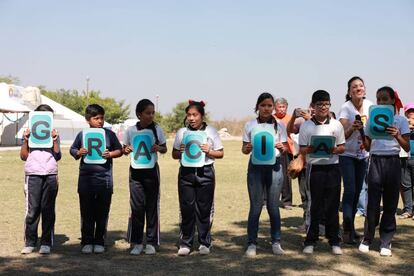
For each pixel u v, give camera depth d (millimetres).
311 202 6367
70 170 17391
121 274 5355
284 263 5863
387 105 6199
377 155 6312
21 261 5855
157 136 6406
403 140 6129
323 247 6715
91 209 6316
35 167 6156
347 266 5742
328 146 6238
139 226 6324
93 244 6379
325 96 6281
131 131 6398
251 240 6324
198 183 6254
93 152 6254
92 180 6238
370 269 5625
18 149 30594
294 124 9227
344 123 6844
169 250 6516
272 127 6262
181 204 6297
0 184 13102
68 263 5797
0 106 33125
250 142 6328
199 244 6695
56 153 6332
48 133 6230
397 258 6121
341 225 8305
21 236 7148
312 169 6348
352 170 6805
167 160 23859
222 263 5852
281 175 6328
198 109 6344
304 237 7367
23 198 10680
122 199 10781
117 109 66500
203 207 6281
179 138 6422
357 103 6941
